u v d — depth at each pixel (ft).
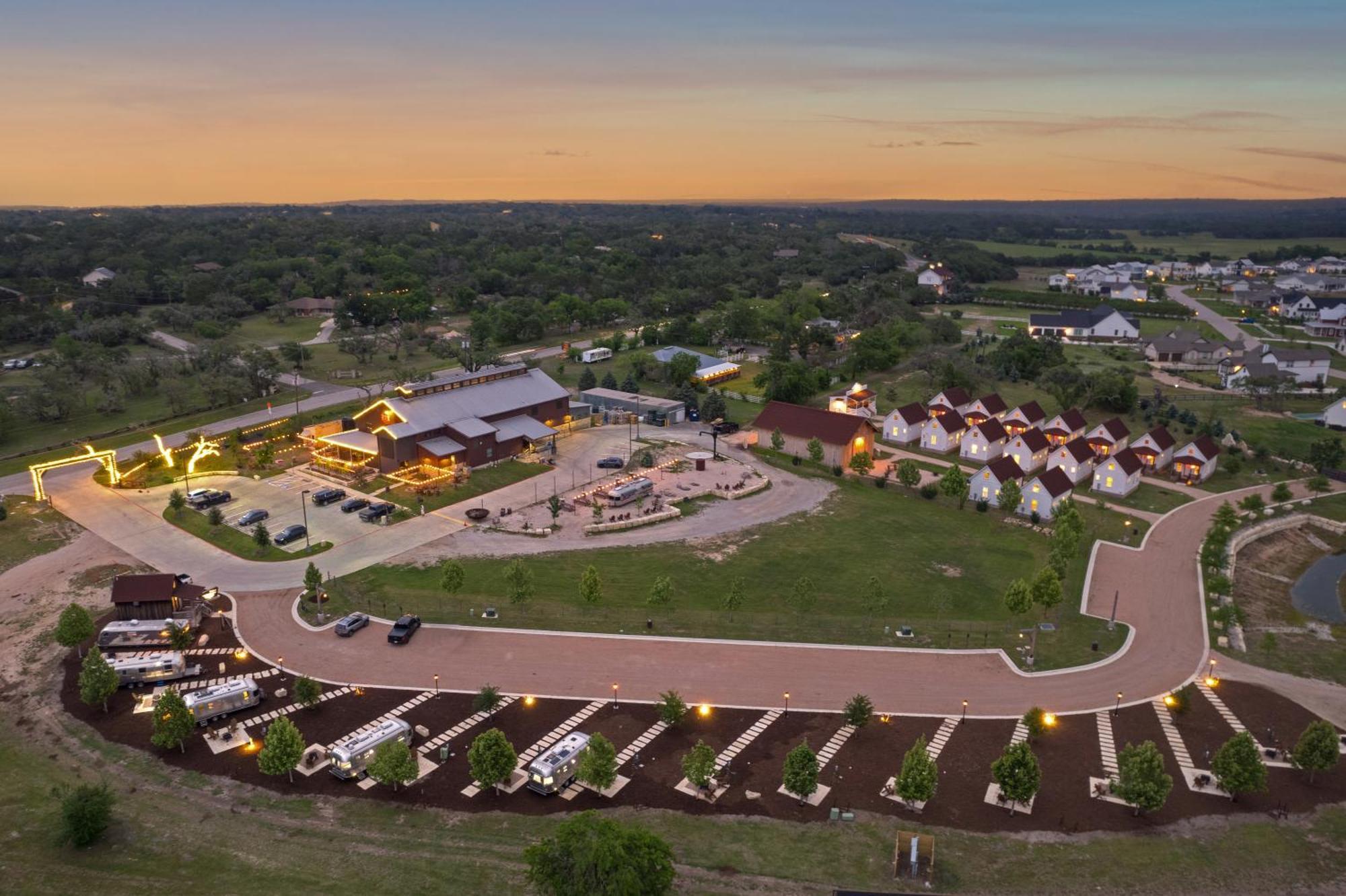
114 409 519.60
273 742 192.54
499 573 305.94
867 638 267.39
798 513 373.61
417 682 239.30
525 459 440.04
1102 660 257.14
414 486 393.50
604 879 146.30
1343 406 514.27
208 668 245.65
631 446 467.93
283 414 522.06
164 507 371.56
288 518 358.43
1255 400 574.56
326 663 248.32
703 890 164.14
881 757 209.26
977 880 169.27
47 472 417.69
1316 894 167.63
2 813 182.50
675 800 192.95
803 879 168.66
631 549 329.93
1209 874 172.14
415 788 196.13
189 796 191.11
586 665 248.93
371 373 637.30
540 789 193.16
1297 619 296.71
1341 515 388.78
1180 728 223.71
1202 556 330.95
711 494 392.27
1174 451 455.63
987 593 302.25
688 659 253.44
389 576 302.86
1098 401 548.72
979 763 207.51
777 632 270.05
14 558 318.45
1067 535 318.04
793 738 216.74
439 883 164.86
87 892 159.74
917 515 376.68
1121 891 167.12
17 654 252.62
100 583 297.94
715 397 522.88
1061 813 190.19
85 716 222.69
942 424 471.21
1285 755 211.41
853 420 443.73
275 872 166.61
